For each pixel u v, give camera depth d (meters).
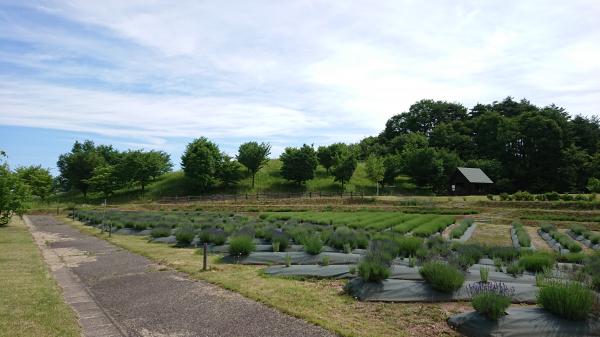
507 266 12.10
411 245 14.12
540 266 11.53
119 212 40.94
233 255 14.50
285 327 7.65
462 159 77.31
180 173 70.88
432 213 38.44
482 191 63.50
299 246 15.68
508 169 71.06
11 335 7.06
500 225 31.52
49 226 32.38
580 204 38.00
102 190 60.12
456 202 44.06
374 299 9.21
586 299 7.12
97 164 67.56
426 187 66.56
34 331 7.34
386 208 41.50
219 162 61.75
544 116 72.38
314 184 64.50
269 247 15.41
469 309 8.49
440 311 8.39
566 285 7.79
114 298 10.17
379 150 86.69
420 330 7.48
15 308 8.63
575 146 73.31
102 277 12.59
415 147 70.31
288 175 61.41
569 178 66.44
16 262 14.57
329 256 13.65
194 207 46.94
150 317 8.54
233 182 62.59
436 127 85.50
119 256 16.44
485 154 77.56
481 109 95.19
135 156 61.22
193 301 9.56
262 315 8.36
